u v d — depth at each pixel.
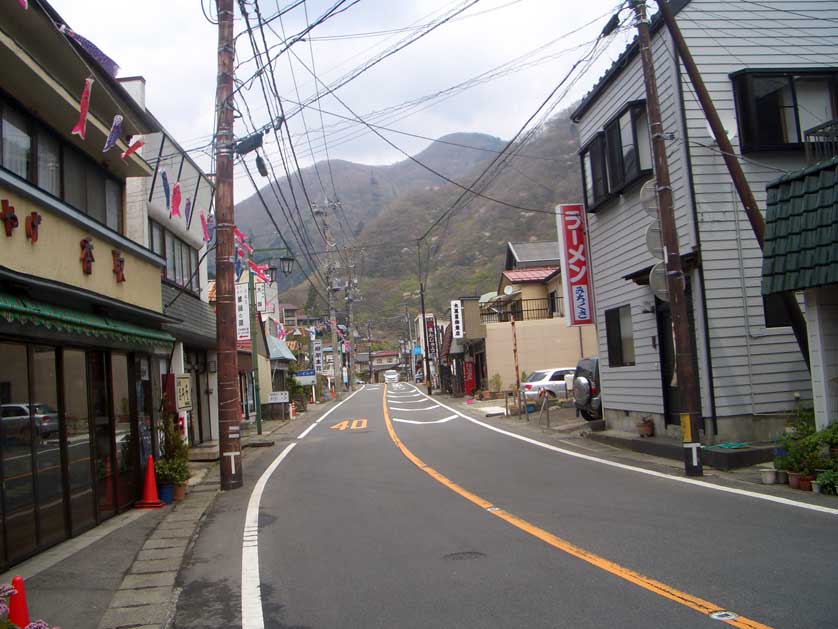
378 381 121.94
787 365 12.69
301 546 7.62
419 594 5.66
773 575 5.54
